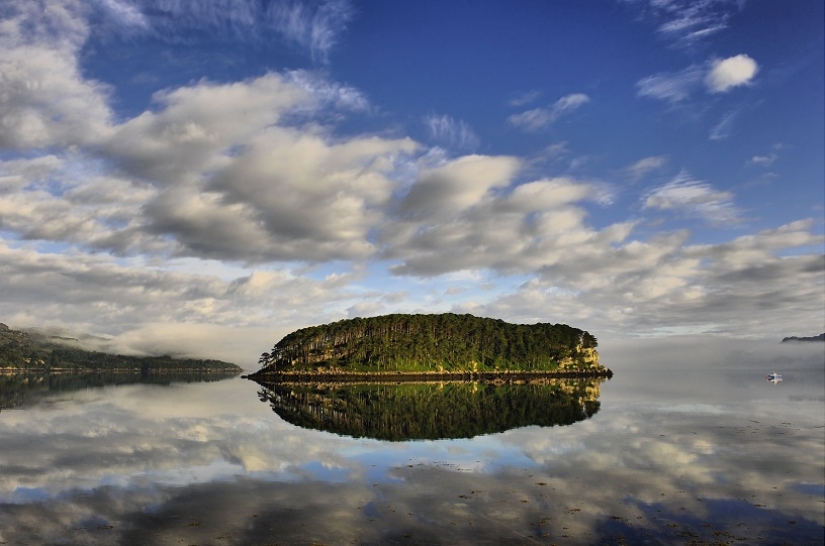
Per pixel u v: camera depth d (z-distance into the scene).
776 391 136.50
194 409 93.94
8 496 34.47
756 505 31.95
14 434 60.16
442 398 122.81
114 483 37.75
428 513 31.05
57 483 37.75
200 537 27.34
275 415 83.31
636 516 30.25
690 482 37.31
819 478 38.19
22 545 26.11
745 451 48.19
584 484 37.09
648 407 91.56
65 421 73.00
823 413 79.94
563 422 70.75
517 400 113.06
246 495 34.72
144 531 28.16
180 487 36.72
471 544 26.30
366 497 34.31
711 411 83.81
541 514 30.75
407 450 50.19
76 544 26.31
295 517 30.41
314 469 42.19
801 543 26.09
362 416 82.12
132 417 79.12
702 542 26.31
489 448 50.97
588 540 26.72
